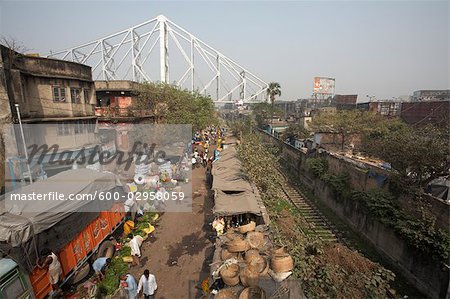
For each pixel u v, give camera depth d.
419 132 16.95
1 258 6.71
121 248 11.55
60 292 8.51
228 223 12.98
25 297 6.79
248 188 14.98
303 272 8.23
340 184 19.56
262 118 65.75
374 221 15.55
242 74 80.06
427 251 11.69
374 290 8.23
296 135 42.59
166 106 28.20
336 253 11.20
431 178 13.99
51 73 17.42
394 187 15.12
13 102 14.03
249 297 6.40
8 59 14.16
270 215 13.97
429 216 12.50
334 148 31.12
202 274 10.41
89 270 9.86
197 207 16.75
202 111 35.22
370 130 27.94
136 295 8.84
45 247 7.76
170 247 12.30
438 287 11.17
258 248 8.59
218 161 22.06
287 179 29.67
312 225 17.56
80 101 19.92
